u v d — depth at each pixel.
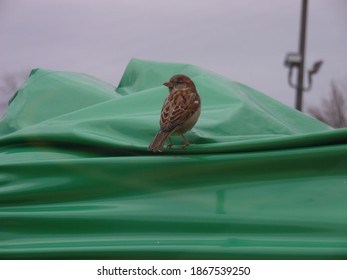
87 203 7.58
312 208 7.28
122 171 7.63
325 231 7.10
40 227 7.28
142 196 7.57
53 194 7.62
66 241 7.16
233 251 6.85
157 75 10.79
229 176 7.59
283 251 6.82
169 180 7.62
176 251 6.89
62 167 7.66
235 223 7.23
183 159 7.63
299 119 10.08
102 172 7.63
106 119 8.48
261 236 7.13
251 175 7.58
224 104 9.52
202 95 9.75
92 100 10.07
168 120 7.94
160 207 7.44
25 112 9.90
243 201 7.40
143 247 6.94
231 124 9.03
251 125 9.15
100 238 7.21
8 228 7.27
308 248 6.85
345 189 7.39
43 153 8.12
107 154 8.08
